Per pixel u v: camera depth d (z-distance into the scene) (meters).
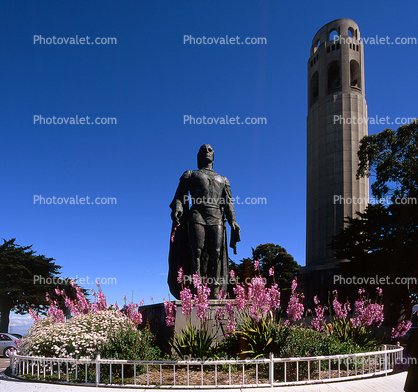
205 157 14.61
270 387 7.96
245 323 10.53
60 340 10.27
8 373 10.45
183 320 11.45
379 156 39.34
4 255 52.53
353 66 64.62
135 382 8.18
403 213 34.75
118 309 11.96
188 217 14.23
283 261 65.88
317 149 62.75
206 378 8.95
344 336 11.75
